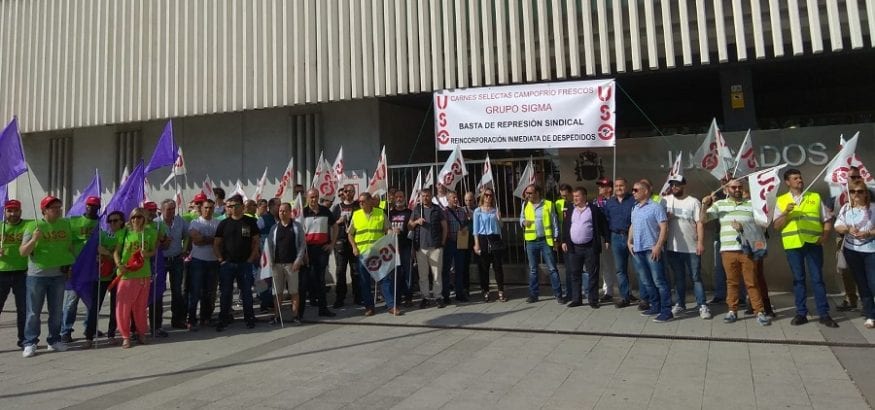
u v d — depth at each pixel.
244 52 12.18
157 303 7.97
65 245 7.08
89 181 14.20
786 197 6.92
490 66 10.58
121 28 13.19
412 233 8.98
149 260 7.34
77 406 4.83
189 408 4.70
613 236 8.19
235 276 8.09
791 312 7.52
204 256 8.11
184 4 12.73
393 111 12.41
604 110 8.88
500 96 9.36
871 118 11.95
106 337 7.71
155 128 13.71
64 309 7.41
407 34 11.23
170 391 5.19
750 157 8.50
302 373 5.64
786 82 11.50
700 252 7.30
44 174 14.65
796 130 9.21
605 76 10.44
